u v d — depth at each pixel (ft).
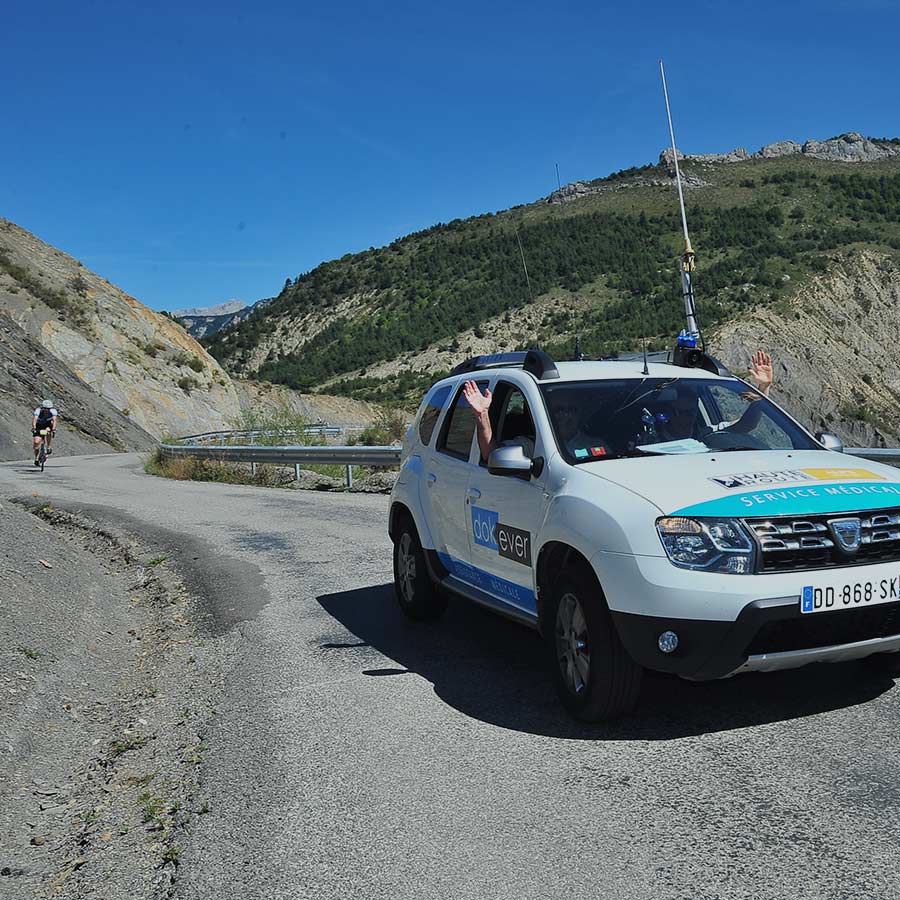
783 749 14.24
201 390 233.96
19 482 77.15
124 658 23.99
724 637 13.74
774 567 13.91
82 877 12.10
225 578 31.94
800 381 528.63
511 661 20.20
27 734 17.44
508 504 18.17
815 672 17.74
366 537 39.81
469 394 19.63
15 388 152.76
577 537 15.29
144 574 35.06
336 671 20.17
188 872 11.68
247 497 60.39
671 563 14.01
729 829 11.75
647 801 12.73
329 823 12.73
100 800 14.80
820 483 15.07
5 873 12.62
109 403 195.62
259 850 12.10
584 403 18.40
